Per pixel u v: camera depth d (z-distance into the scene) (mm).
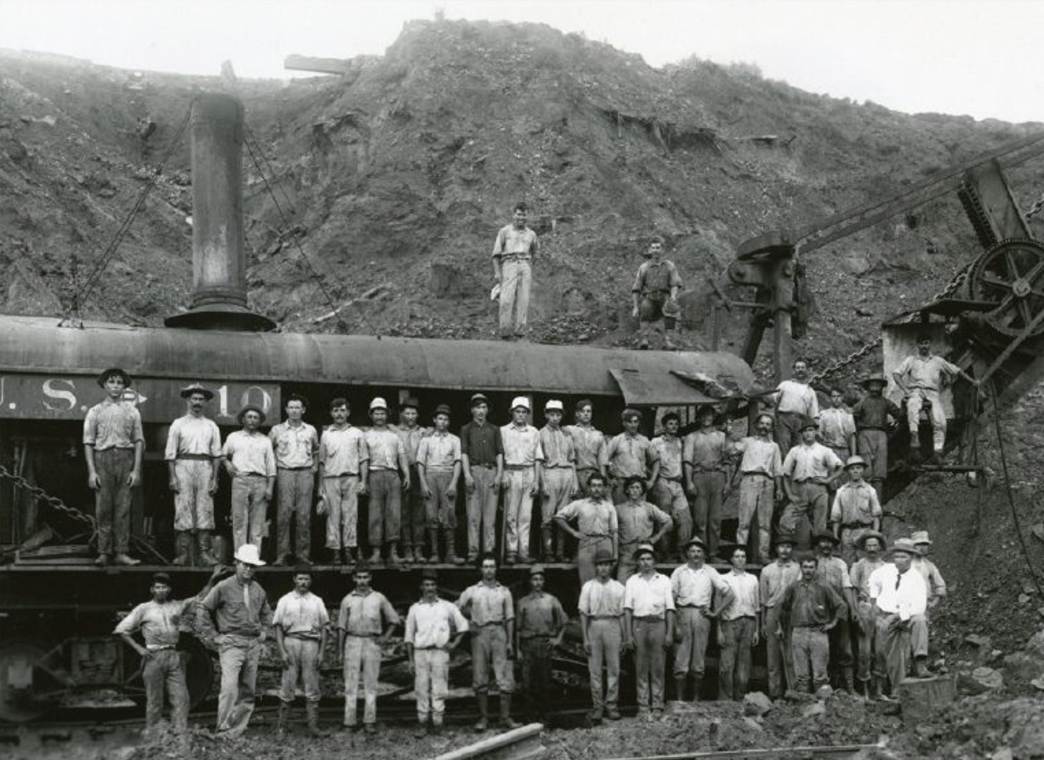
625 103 37219
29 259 28109
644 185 33219
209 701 14242
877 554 13727
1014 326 17109
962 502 20625
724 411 16422
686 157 36156
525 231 17062
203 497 13172
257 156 38469
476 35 38062
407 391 14930
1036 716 10992
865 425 16125
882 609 13031
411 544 14109
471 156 33312
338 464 13625
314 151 36375
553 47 38344
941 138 40562
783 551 13844
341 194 34031
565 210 31547
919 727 11523
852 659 13672
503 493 14508
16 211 29766
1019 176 37312
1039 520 18984
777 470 14883
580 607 13398
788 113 40750
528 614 13531
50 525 13695
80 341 13727
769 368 26828
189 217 35594
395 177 33031
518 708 14312
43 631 13312
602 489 13953
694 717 12484
